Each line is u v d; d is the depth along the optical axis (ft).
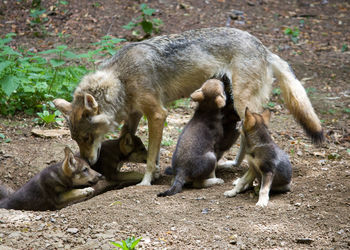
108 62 36.14
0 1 78.74
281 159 29.76
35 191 32.50
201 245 23.73
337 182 31.89
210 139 33.68
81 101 33.78
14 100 49.42
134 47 35.68
